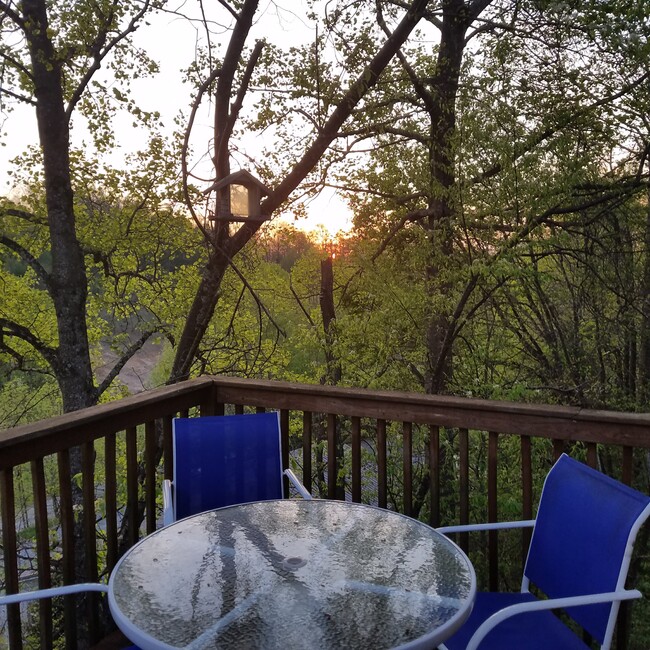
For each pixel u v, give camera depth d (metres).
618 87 6.50
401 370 6.62
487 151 5.77
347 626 1.39
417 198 8.52
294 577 1.62
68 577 2.36
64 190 8.91
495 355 6.84
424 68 8.40
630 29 5.87
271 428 2.76
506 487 6.06
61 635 8.25
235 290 9.87
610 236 7.05
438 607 1.47
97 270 11.09
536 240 5.58
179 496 2.58
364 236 8.95
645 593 6.49
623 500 1.81
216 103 5.94
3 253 10.18
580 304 7.36
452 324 6.20
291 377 10.43
